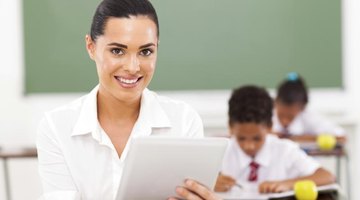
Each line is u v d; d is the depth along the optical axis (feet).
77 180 4.91
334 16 13.70
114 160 4.92
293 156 8.62
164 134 5.04
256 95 8.42
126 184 4.50
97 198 4.93
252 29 13.65
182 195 4.62
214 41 13.64
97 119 4.94
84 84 13.44
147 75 4.50
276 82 13.75
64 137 4.93
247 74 13.74
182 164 4.46
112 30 4.36
